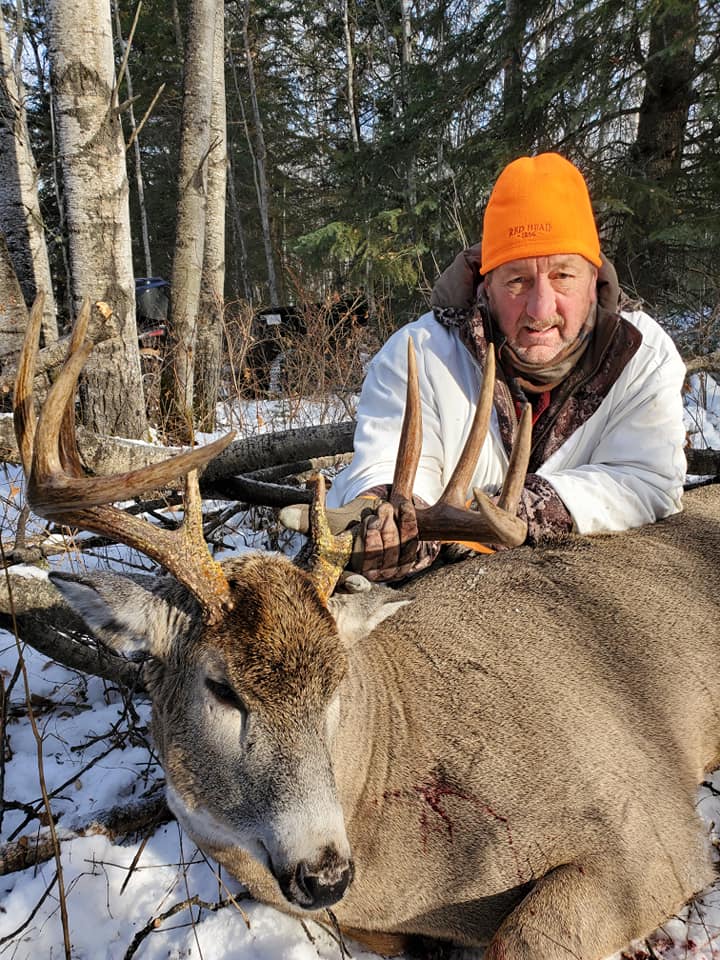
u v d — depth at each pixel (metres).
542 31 3.74
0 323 1.92
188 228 2.57
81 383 1.99
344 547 0.79
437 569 1.09
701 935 0.82
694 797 0.94
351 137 7.58
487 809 0.81
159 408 2.47
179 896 0.88
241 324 2.80
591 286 1.08
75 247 1.92
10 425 1.27
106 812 0.96
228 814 0.72
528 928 0.73
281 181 9.22
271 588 0.73
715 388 2.47
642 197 3.39
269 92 9.03
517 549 1.10
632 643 0.98
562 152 3.71
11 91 2.45
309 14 8.48
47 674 1.33
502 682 0.90
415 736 0.84
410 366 0.86
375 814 0.82
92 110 1.88
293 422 2.31
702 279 3.54
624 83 3.63
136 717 1.12
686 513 1.20
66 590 0.77
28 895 0.88
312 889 0.65
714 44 3.49
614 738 0.88
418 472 1.08
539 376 1.10
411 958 0.85
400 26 6.98
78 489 0.65
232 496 1.49
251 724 0.70
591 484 1.07
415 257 4.03
